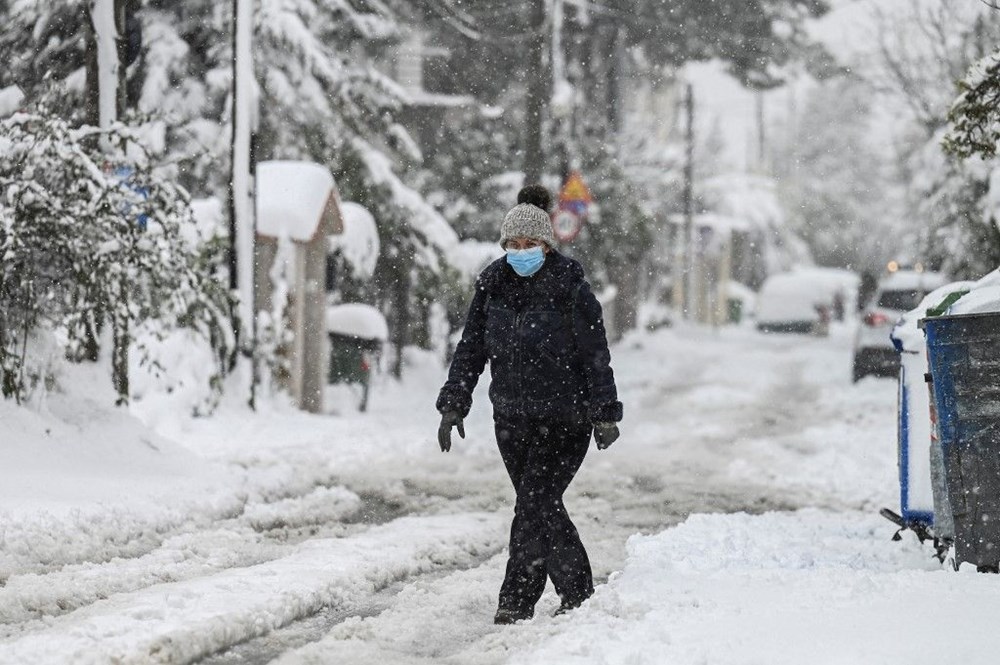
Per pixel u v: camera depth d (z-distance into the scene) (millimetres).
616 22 109375
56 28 51875
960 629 14219
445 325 74125
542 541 16562
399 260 65000
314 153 60469
